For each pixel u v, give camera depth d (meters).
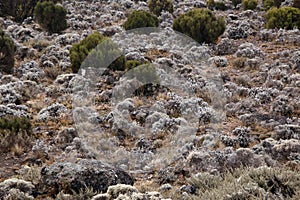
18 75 16.75
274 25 21.05
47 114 13.27
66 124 12.98
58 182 8.99
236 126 12.72
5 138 11.59
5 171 10.33
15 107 13.54
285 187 8.36
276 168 9.02
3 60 16.73
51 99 14.73
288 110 13.07
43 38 20.92
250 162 10.00
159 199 8.15
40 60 17.98
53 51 18.58
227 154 10.48
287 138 11.51
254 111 13.48
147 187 9.59
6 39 16.84
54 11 22.20
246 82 15.58
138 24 20.77
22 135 11.89
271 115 13.09
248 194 7.73
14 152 11.21
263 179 8.43
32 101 14.53
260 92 14.44
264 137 11.82
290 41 19.17
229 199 7.74
